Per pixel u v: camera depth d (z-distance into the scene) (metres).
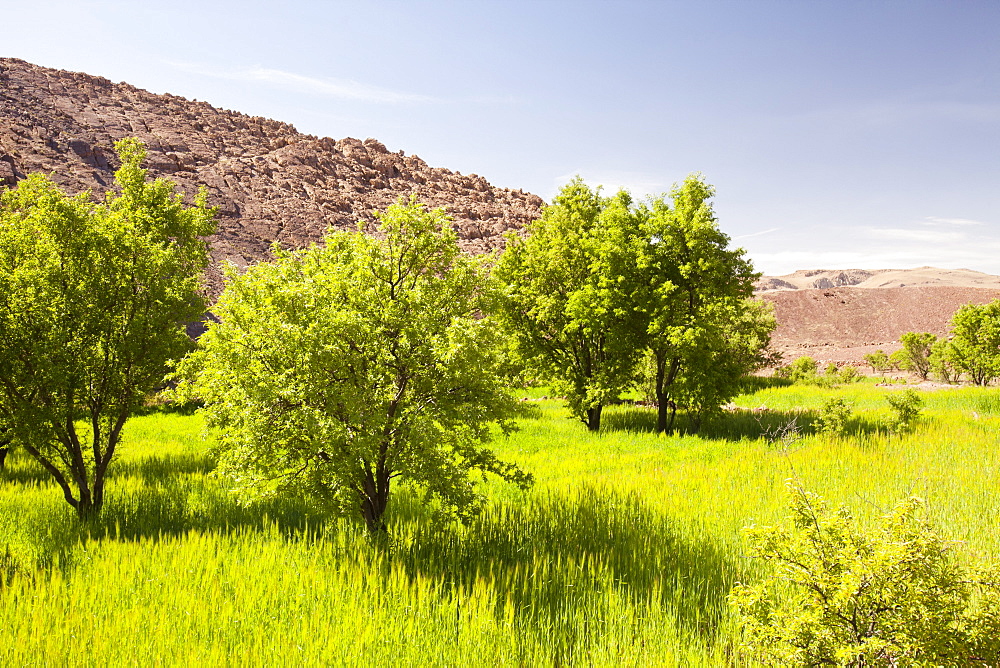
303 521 11.30
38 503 12.87
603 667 5.94
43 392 11.43
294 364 8.95
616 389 21.81
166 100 104.44
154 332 12.30
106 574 7.96
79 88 93.75
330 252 10.23
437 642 6.38
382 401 8.72
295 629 6.52
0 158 61.97
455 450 9.59
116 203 13.55
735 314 22.03
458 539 9.63
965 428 18.59
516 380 10.62
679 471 14.70
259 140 105.62
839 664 4.66
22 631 6.18
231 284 9.98
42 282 11.38
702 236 20.50
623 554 8.96
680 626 6.80
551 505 11.36
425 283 9.91
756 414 24.25
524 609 7.29
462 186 118.81
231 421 9.19
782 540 5.26
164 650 6.09
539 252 24.17
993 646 4.44
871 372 51.09
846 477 12.94
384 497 9.73
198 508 12.51
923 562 4.56
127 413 12.46
